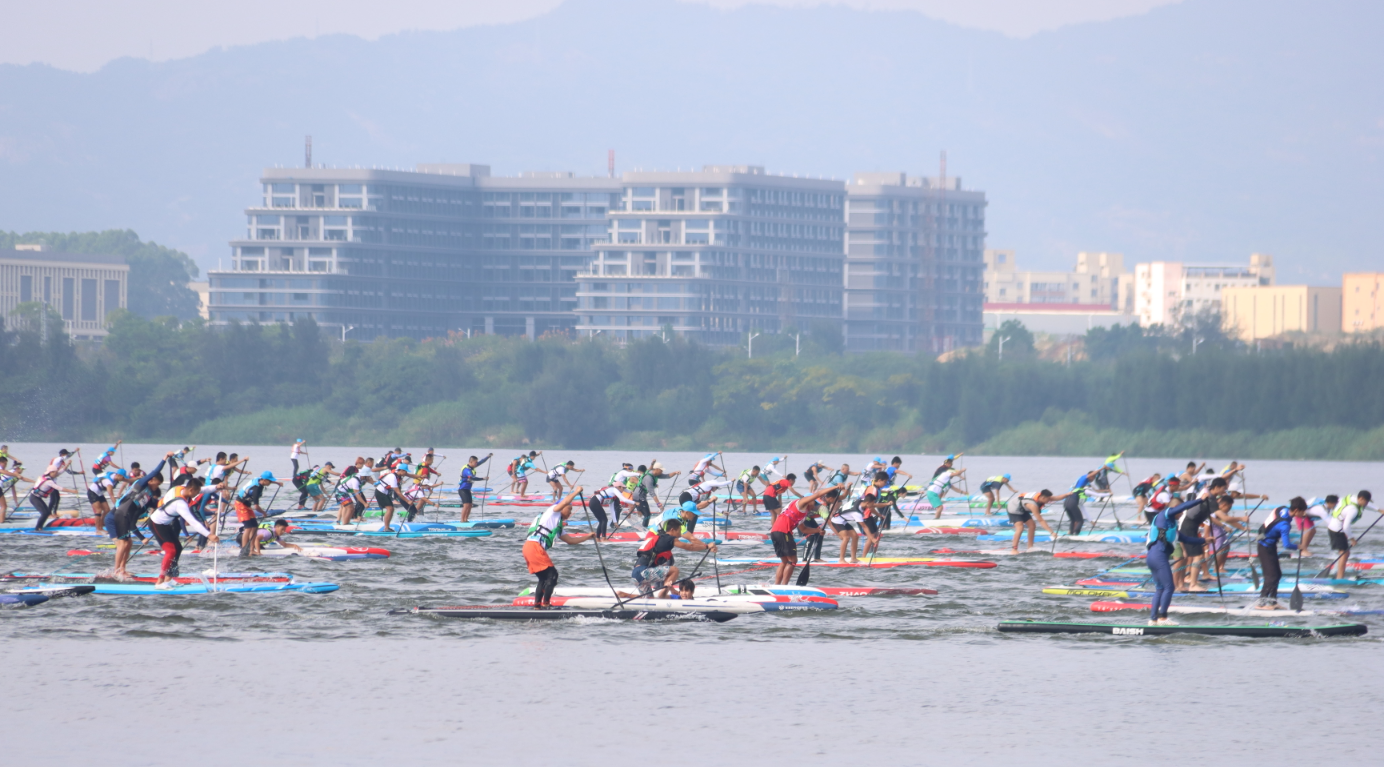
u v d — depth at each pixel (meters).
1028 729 81.44
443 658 101.19
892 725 82.38
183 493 129.50
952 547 177.38
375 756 75.44
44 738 78.69
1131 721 83.44
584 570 151.62
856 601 129.25
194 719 83.00
